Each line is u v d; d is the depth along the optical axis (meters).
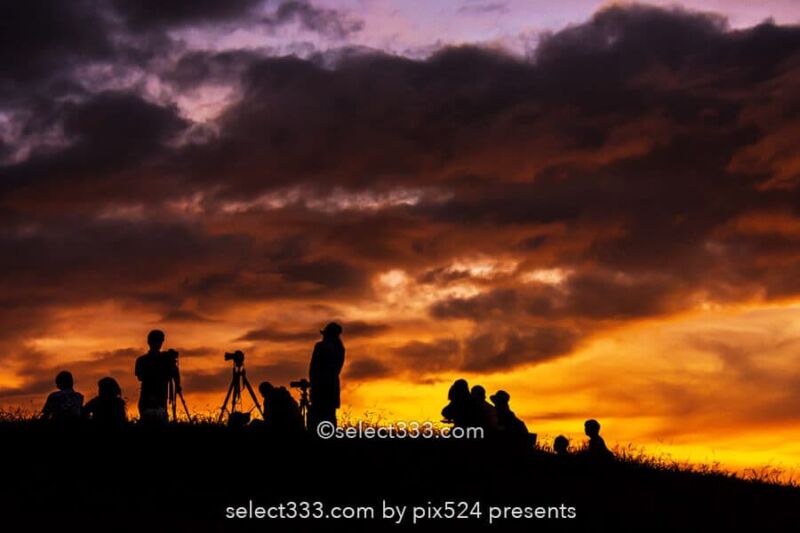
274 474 21.88
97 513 19.06
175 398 24.39
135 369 24.03
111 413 23.56
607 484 23.12
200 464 22.17
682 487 23.97
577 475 23.59
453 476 22.50
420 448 23.73
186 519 19.19
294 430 23.05
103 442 22.83
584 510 21.34
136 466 21.91
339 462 22.50
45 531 17.94
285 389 23.56
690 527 21.25
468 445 23.98
